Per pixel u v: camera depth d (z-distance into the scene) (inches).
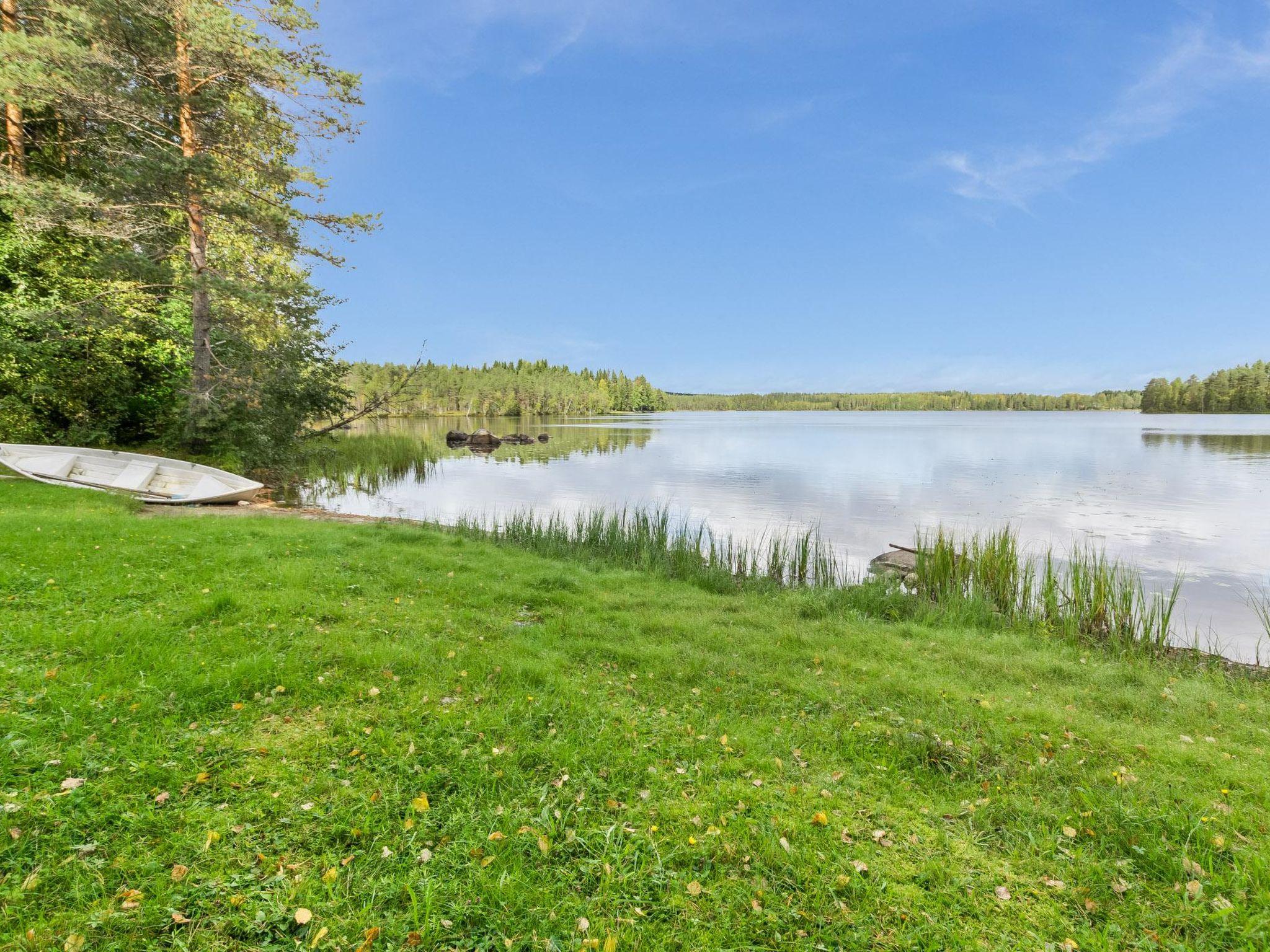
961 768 156.9
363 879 107.3
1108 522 588.4
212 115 623.5
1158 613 346.6
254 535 368.8
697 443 1763.0
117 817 116.0
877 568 427.8
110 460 568.4
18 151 646.5
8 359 573.3
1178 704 212.5
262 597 247.3
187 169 550.6
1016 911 109.3
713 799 136.8
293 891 102.8
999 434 2191.2
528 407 4867.1
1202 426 2672.2
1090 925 107.3
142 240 631.8
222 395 649.0
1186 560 453.7
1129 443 1622.8
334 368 797.9
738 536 532.4
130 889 100.8
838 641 259.3
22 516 346.3
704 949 97.6
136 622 207.0
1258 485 814.5
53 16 591.8
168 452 655.8
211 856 109.2
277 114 664.4
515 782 138.1
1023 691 215.5
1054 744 171.8
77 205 535.5
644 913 104.4
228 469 642.8
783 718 180.5
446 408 4392.2
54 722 142.9
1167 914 109.3
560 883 109.1
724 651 240.5
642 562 410.6
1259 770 162.6
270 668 182.1
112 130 645.3
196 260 616.7
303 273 809.5
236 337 700.0
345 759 143.1
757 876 114.2
